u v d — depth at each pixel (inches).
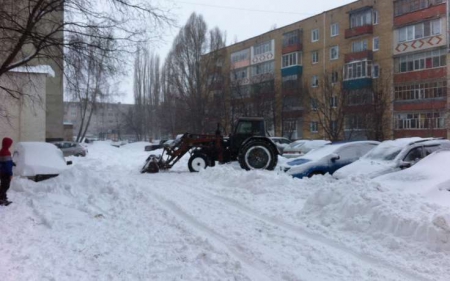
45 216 305.6
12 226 280.1
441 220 209.0
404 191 283.0
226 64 1742.1
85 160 899.4
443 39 1371.8
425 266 188.2
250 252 216.8
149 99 2568.9
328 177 440.1
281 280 180.2
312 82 1840.6
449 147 416.2
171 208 342.0
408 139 470.9
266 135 693.3
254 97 1616.6
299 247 223.0
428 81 1424.7
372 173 400.5
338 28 1734.7
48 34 408.2
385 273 183.0
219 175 513.3
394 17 1521.9
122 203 365.1
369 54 1577.3
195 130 1647.4
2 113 727.7
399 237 221.3
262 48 2101.4
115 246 236.1
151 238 250.5
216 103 1664.6
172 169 711.1
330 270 188.5
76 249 230.8
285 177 434.0
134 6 420.2
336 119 1362.0
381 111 1311.5
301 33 1894.7
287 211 314.7
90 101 610.2
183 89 1692.9
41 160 493.7
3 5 388.2
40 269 196.5
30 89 683.4
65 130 1914.4
